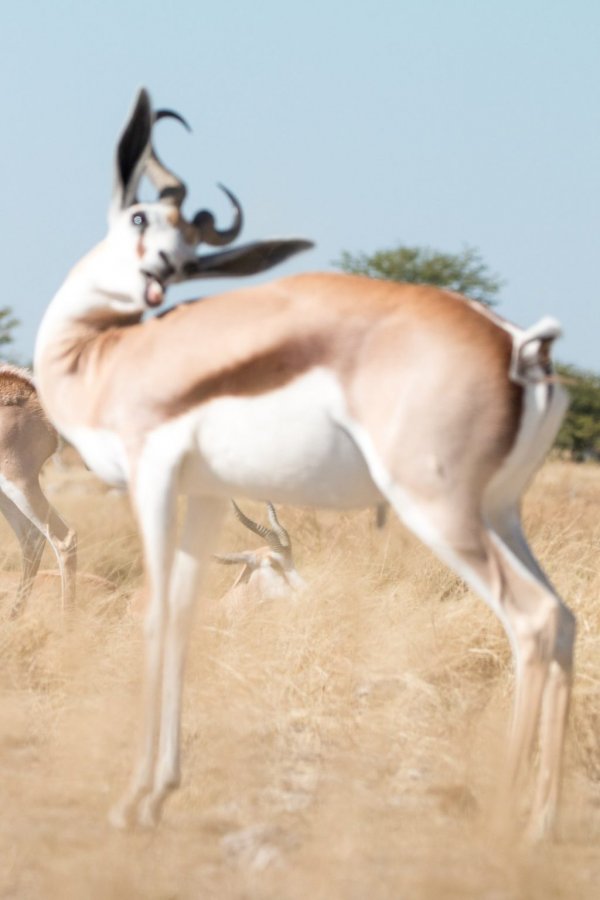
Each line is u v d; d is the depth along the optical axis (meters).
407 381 14.59
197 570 16.95
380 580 30.50
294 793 17.98
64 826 16.34
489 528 14.80
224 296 15.75
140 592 30.89
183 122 16.86
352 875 14.40
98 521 53.91
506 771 14.98
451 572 31.05
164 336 15.87
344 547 35.22
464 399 14.51
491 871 14.55
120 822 16.19
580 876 14.58
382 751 19.75
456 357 14.58
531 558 15.75
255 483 15.69
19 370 33.78
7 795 17.61
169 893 13.88
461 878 14.28
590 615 25.38
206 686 22.67
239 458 15.47
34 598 31.48
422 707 21.69
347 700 22.16
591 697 21.34
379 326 14.78
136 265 16.16
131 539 45.59
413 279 142.00
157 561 15.83
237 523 41.94
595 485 62.66
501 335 14.85
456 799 17.39
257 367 15.02
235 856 15.16
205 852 15.34
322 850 15.07
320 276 15.45
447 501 14.61
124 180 16.36
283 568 31.80
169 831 16.27
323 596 26.91
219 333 15.36
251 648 24.55
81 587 33.78
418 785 18.31
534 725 14.78
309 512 40.38
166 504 15.73
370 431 14.71
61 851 15.16
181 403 15.51
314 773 18.94
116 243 16.39
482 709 21.44
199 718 21.17
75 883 13.90
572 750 19.72
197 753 19.64
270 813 17.02
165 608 15.95
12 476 33.47
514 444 14.67
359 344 14.77
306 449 15.07
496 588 14.72
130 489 16.06
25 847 15.27
